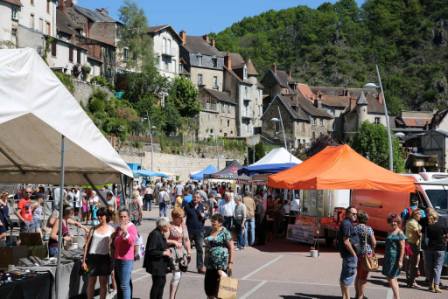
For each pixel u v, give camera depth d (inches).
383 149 3582.7
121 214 419.5
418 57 7726.4
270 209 1054.4
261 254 806.5
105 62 3105.3
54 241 524.4
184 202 640.4
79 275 446.3
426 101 6904.5
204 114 3715.6
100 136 421.7
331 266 694.5
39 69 371.2
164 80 3289.9
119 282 414.0
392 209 840.3
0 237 665.6
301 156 3267.7
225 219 871.7
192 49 4079.7
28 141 450.0
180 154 2920.8
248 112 4311.0
